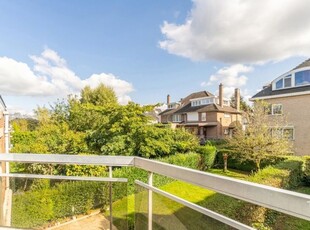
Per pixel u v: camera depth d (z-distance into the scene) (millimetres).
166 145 8852
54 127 8977
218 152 13836
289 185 7078
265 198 1011
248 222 3529
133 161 2131
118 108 7852
